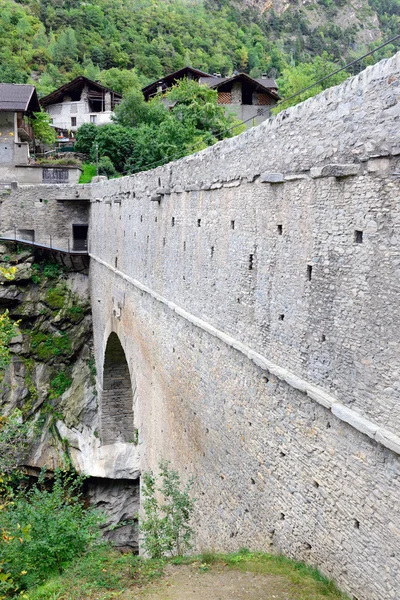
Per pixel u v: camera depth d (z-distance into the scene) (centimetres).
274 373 1261
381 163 926
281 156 1229
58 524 1593
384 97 916
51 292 3812
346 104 1015
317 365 1123
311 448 1145
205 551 1512
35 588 1437
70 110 6975
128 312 2652
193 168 1762
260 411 1357
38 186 3934
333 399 1066
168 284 2039
